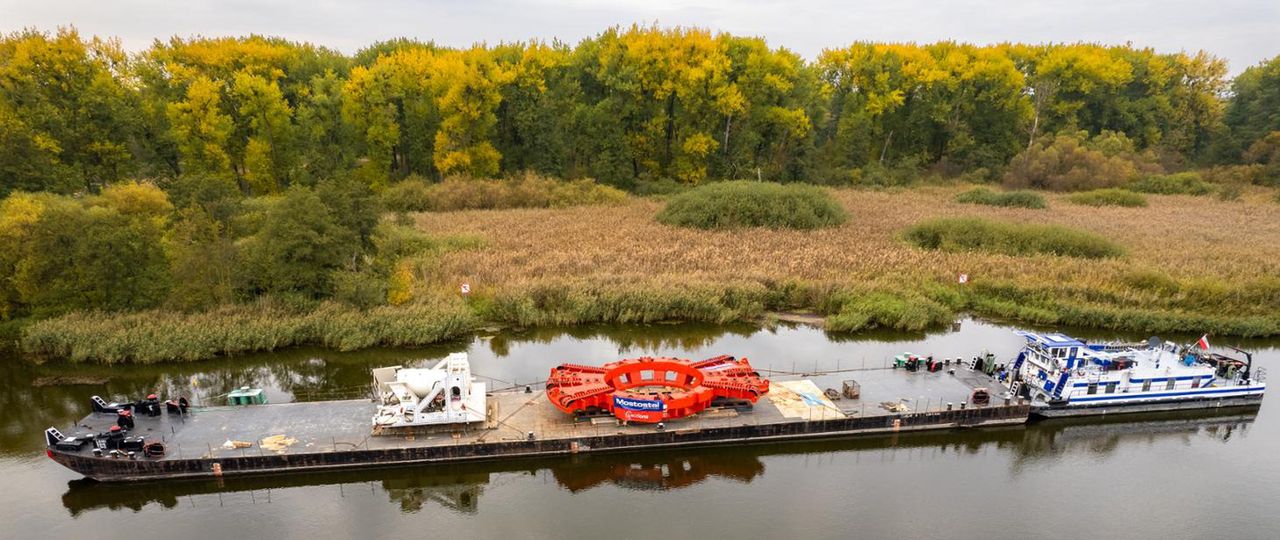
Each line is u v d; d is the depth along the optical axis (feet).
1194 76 415.44
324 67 341.21
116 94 233.55
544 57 301.22
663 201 282.97
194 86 250.78
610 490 88.17
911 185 347.36
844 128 370.53
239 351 126.62
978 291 161.17
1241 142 368.07
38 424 102.01
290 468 85.92
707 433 92.38
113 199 161.07
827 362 125.08
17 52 211.00
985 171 356.38
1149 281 157.99
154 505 84.89
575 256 176.35
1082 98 395.14
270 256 136.98
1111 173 326.03
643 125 323.57
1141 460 95.55
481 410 91.76
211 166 255.91
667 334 141.18
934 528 79.46
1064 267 169.27
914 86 369.09
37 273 127.34
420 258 171.32
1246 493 87.10
